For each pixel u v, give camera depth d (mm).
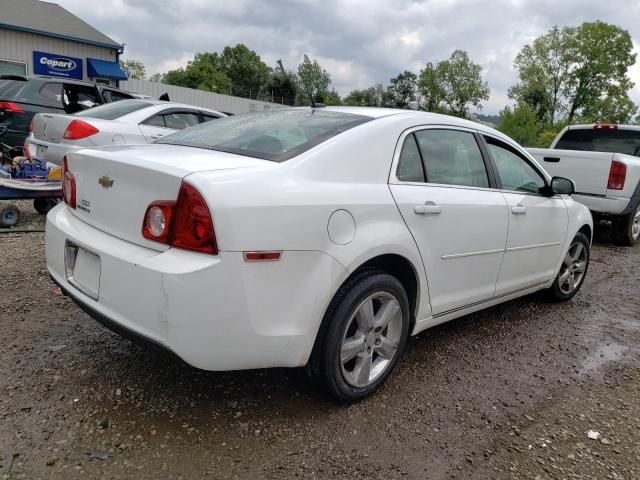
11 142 9039
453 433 2814
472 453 2658
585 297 5434
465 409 3059
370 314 2928
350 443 2658
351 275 2826
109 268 2525
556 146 9734
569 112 59531
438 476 2471
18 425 2584
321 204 2602
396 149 3125
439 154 3445
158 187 2426
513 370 3611
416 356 3707
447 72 85125
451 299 3506
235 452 2521
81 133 6863
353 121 3137
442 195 3303
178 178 2357
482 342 4051
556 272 4758
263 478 2369
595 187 7816
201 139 3248
